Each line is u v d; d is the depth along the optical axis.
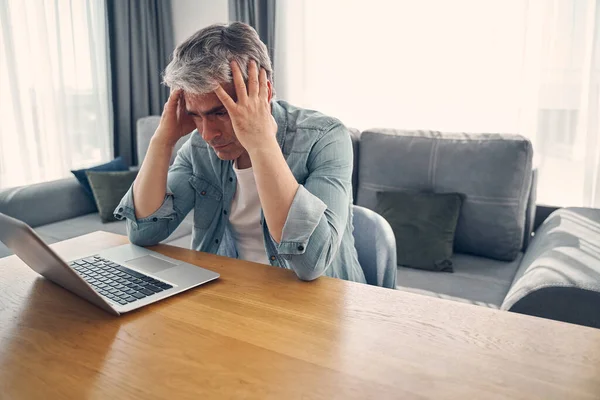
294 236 0.93
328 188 1.09
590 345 0.68
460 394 0.58
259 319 0.78
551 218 2.03
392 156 2.29
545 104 2.54
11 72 2.95
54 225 2.70
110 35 3.49
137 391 0.60
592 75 2.35
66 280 0.83
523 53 2.55
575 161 2.52
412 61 2.91
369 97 3.09
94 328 0.76
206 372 0.63
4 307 0.85
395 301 0.83
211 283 0.93
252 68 0.97
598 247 1.50
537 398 0.56
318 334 0.72
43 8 3.04
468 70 2.76
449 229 2.05
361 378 0.61
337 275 1.23
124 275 0.97
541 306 1.28
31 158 3.14
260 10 3.22
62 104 3.23
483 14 2.65
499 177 2.05
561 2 2.41
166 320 0.78
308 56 3.22
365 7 2.99
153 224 1.18
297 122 1.24
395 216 2.13
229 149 1.09
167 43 3.78
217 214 1.33
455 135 2.22
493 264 2.05
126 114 3.59
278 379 0.61
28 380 0.63
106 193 2.78
